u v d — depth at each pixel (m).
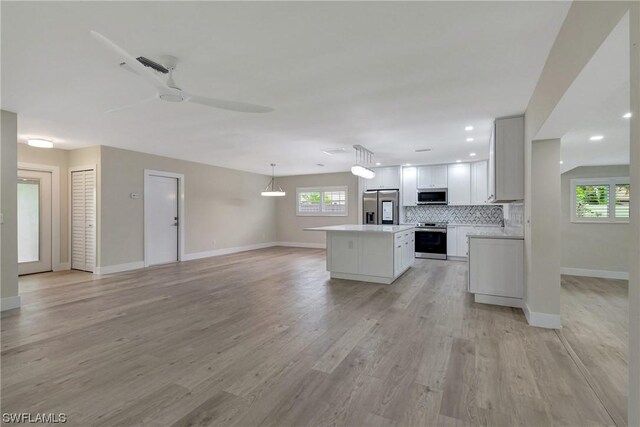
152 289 4.59
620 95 2.48
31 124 4.14
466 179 7.18
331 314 3.51
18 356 2.49
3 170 3.54
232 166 8.04
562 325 3.19
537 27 2.00
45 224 5.77
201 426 1.70
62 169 5.95
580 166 5.77
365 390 2.04
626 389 2.05
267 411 1.83
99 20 1.90
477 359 2.46
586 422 1.73
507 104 3.36
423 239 7.47
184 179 7.11
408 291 4.49
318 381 2.14
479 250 3.88
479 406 1.87
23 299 4.06
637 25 1.05
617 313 3.60
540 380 2.15
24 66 2.49
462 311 3.61
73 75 2.66
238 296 4.23
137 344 2.72
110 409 1.84
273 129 4.41
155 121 4.02
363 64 2.49
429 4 1.77
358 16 1.87
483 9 1.82
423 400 1.93
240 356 2.50
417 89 2.98
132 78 2.72
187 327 3.12
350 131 4.49
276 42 2.16
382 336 2.90
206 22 1.93
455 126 4.20
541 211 3.13
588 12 1.57
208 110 3.56
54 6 1.75
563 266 5.88
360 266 5.09
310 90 3.01
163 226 6.72
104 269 5.61
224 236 8.22
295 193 9.93
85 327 3.10
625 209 5.54
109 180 5.65
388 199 7.78
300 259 7.36
